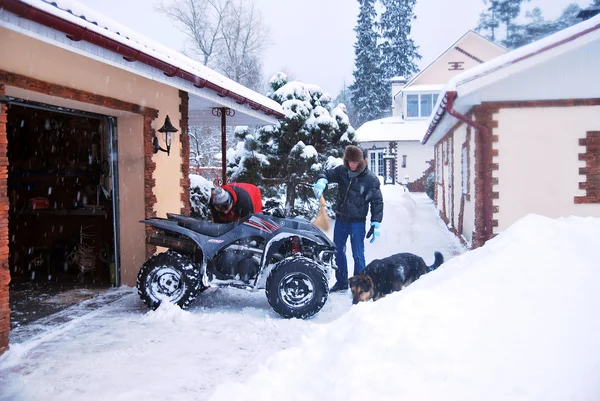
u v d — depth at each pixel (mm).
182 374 3812
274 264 5625
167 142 6984
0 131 3988
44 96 4953
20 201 7910
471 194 9773
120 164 6738
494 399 1923
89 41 4297
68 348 4434
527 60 8102
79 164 7805
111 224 7223
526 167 8734
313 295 5332
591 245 3209
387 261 5398
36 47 4707
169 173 7359
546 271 2879
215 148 33062
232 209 6215
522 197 8766
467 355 2195
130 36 5055
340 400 2059
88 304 5988
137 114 6543
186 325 5094
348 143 13984
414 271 5410
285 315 5344
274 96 14031
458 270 3367
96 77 5609
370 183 6793
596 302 2477
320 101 14547
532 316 2420
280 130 13258
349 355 2369
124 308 5781
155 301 5484
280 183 13352
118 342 4582
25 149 7938
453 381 2047
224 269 5719
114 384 3631
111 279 6945
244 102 7996
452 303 2668
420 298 2791
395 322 2566
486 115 8742
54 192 7895
